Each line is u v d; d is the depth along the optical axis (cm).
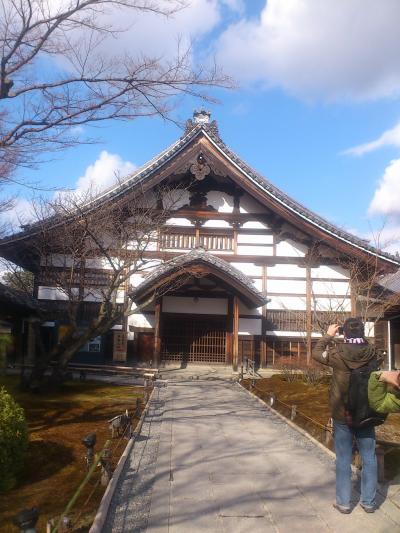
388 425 975
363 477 568
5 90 773
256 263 2341
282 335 2289
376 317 2158
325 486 669
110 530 519
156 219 1988
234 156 2253
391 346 2264
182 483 676
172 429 1015
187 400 1409
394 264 2139
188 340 2297
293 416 1117
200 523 540
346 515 559
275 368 2236
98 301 2177
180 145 2227
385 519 546
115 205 1788
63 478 666
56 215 1547
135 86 817
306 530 520
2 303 1512
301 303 2311
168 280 2014
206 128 2239
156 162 2173
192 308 2305
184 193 2375
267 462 788
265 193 2255
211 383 1833
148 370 1997
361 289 2089
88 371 2041
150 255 2269
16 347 1686
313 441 921
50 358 1416
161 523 540
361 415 529
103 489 632
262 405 1354
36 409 1138
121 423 927
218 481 687
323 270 2328
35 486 634
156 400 1384
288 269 2338
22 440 642
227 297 2311
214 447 876
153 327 2294
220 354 2289
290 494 635
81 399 1319
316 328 2147
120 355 2234
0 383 1461
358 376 531
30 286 2450
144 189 2091
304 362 2008
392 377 492
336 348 555
